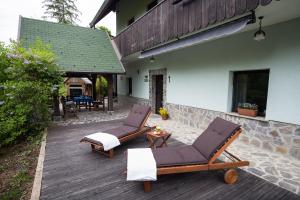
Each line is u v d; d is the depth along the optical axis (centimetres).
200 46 636
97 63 927
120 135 448
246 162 325
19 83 538
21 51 620
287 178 321
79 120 809
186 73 716
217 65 575
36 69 623
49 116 675
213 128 364
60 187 298
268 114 448
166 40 580
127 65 1270
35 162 392
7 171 355
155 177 276
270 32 429
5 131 461
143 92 1069
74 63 869
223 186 300
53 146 484
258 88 493
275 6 328
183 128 666
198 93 662
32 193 279
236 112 552
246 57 486
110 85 965
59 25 1046
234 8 358
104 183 310
